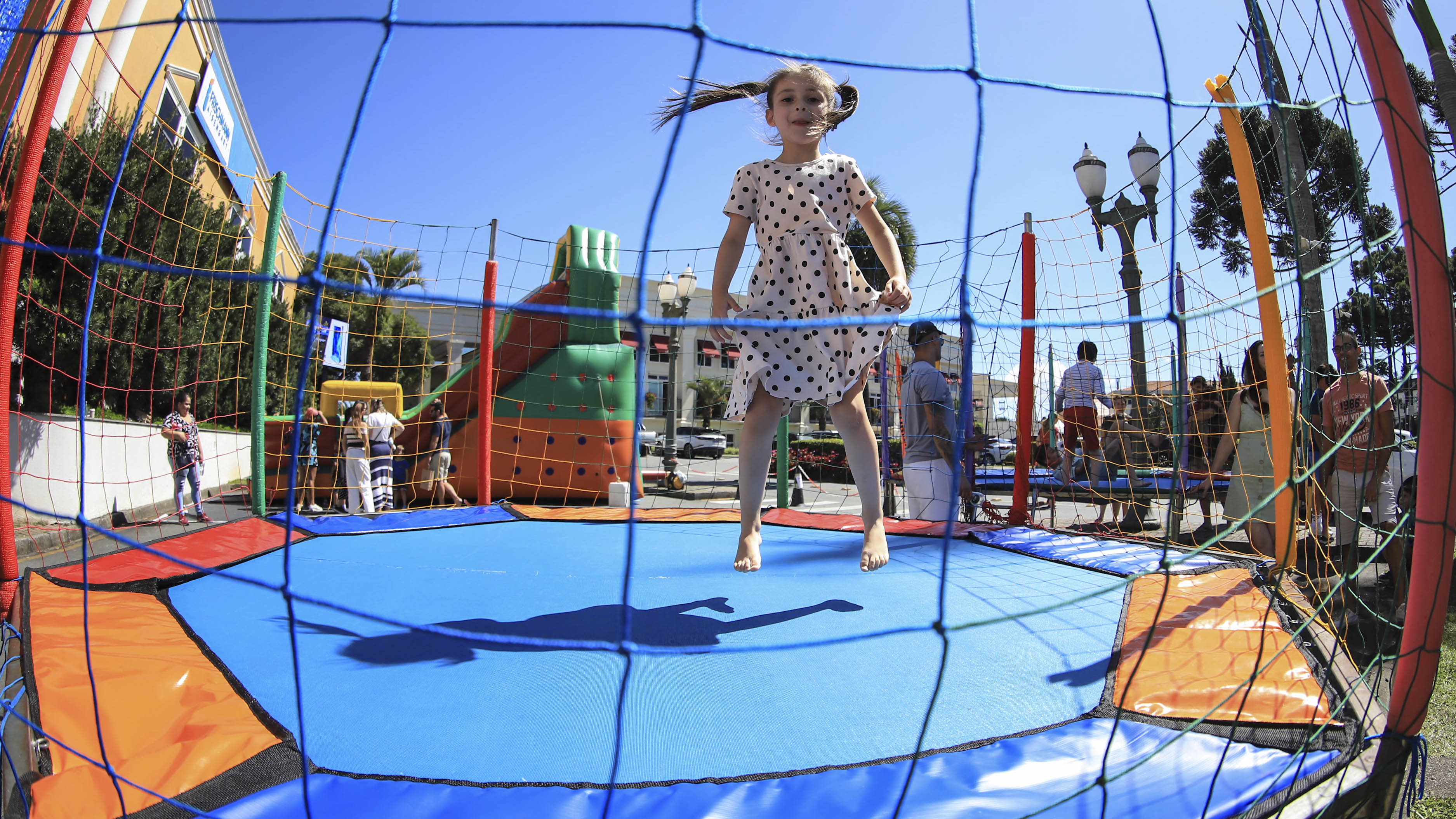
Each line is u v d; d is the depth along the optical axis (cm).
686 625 234
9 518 251
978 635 223
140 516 711
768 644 216
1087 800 127
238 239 920
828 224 234
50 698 156
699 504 952
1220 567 306
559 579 302
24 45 282
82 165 699
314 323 92
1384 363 250
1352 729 153
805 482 1288
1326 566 363
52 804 119
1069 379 639
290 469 94
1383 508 355
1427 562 146
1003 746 147
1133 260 644
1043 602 261
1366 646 246
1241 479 418
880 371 661
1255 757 142
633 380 802
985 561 347
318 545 395
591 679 186
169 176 829
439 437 750
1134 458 660
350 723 159
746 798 129
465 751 146
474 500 794
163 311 820
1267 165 363
